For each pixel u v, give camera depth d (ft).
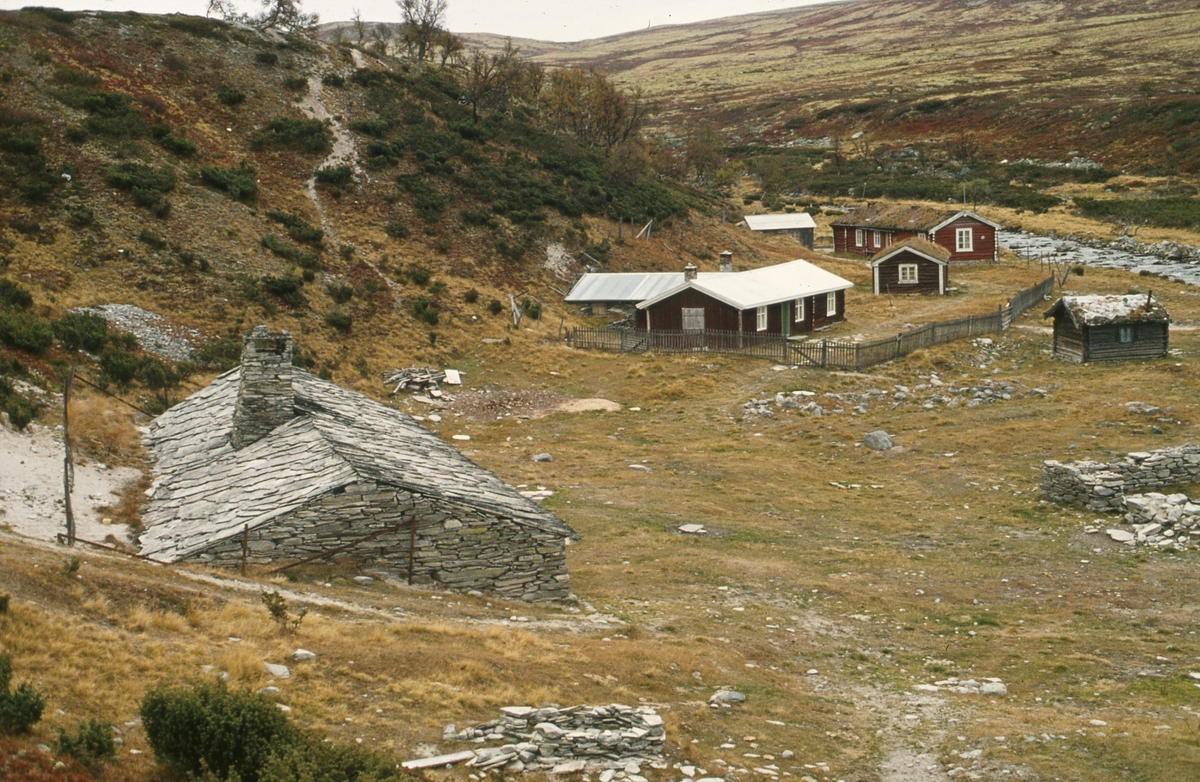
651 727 43.29
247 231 178.19
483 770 38.91
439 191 224.53
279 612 48.26
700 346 169.99
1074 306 153.48
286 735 34.60
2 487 62.23
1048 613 70.23
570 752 41.70
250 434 70.28
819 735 49.42
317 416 70.49
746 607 72.02
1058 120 447.01
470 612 58.59
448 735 41.39
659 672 54.19
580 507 99.14
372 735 40.27
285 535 57.82
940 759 46.85
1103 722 50.62
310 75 255.09
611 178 270.46
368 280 179.73
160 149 195.31
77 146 183.32
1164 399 125.39
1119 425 115.24
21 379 91.09
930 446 116.37
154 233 164.96
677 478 109.60
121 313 140.26
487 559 63.16
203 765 33.09
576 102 323.57
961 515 94.27
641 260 231.71
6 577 42.83
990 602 73.10
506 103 305.73
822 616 70.95
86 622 42.39
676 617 68.18
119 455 75.31
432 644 50.70
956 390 139.44
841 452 118.73
